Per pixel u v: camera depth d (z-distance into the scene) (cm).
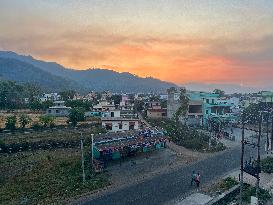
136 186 4456
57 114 9881
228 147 6888
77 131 6962
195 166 5428
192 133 7706
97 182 4506
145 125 8900
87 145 6128
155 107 11275
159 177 4838
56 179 4541
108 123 7300
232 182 4500
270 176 4869
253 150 6631
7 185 4288
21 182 4400
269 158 5772
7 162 4975
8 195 3991
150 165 5444
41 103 10806
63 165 5031
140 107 12612
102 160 5453
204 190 4291
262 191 4069
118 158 5762
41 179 4522
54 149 5844
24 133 6631
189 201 3906
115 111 8969
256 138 7875
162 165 5453
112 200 3966
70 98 15350
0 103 10669
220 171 5131
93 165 5084
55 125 7525
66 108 9944
